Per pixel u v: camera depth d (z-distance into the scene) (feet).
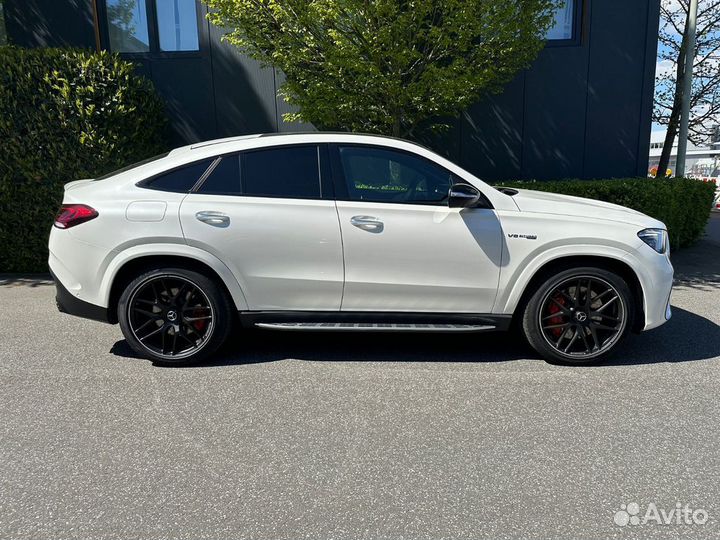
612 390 11.70
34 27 27.61
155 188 12.85
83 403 11.19
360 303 12.98
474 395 11.51
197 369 13.01
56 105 21.66
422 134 27.99
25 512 7.79
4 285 21.47
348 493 8.21
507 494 8.17
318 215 12.64
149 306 13.15
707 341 14.74
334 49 19.93
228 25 21.40
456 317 13.07
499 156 28.32
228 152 13.00
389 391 11.73
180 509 7.86
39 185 22.26
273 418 10.53
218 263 12.67
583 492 8.21
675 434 9.85
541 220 12.69
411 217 12.64
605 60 27.48
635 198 23.88
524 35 22.08
